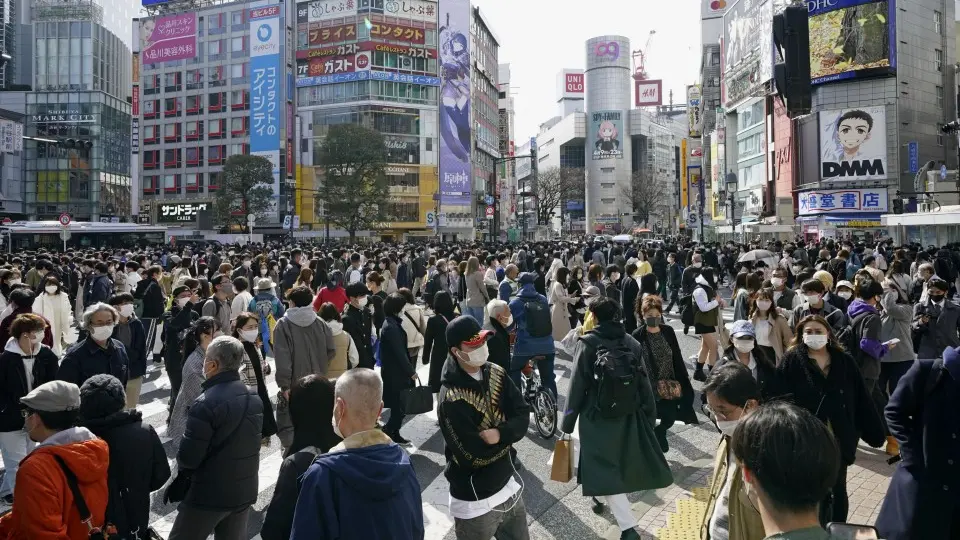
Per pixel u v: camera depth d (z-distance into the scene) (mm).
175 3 79188
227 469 3830
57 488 3127
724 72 68125
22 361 5762
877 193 45844
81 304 16891
